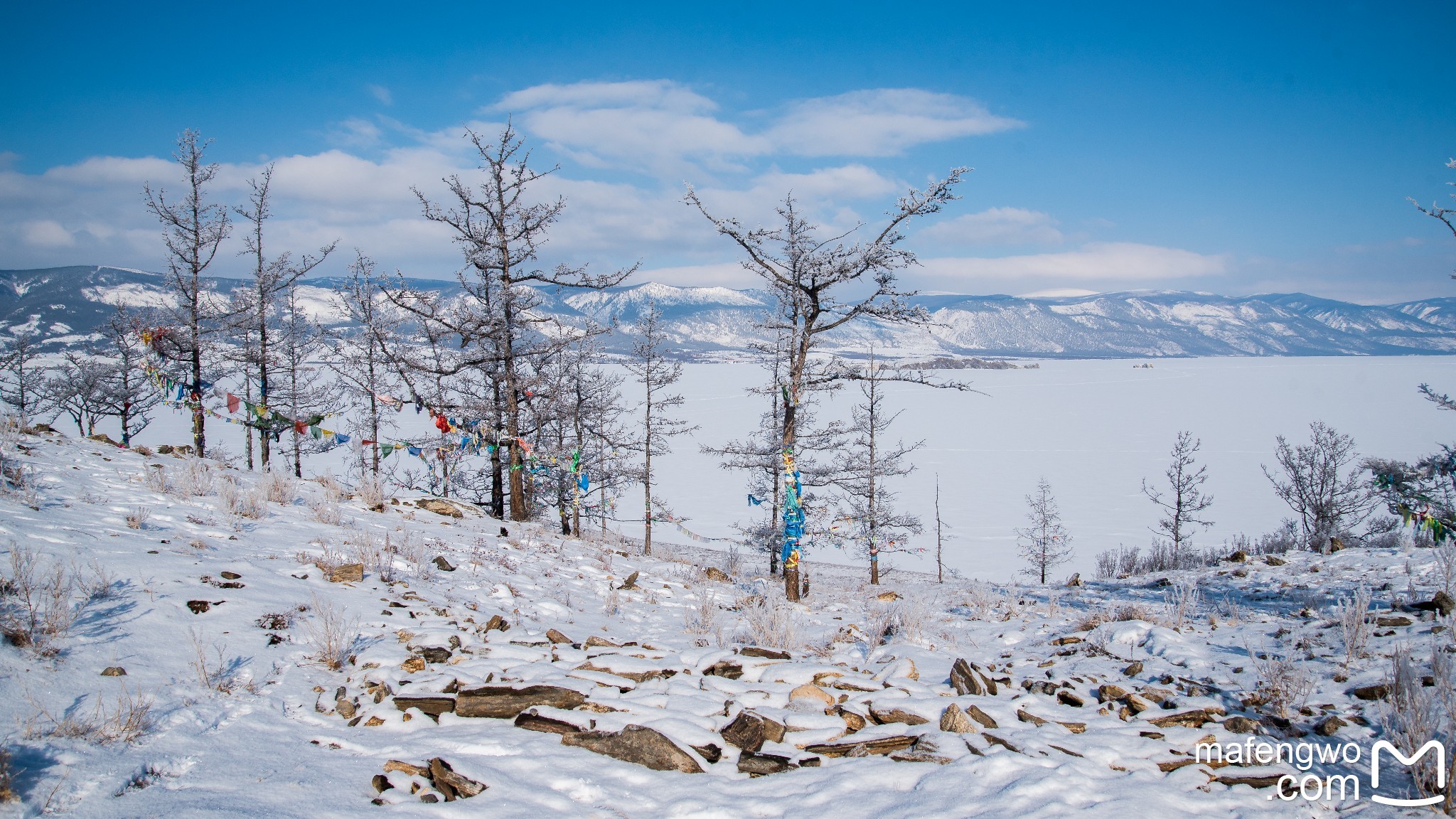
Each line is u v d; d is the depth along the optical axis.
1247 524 47.03
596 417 23.69
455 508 15.38
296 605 6.59
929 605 11.61
